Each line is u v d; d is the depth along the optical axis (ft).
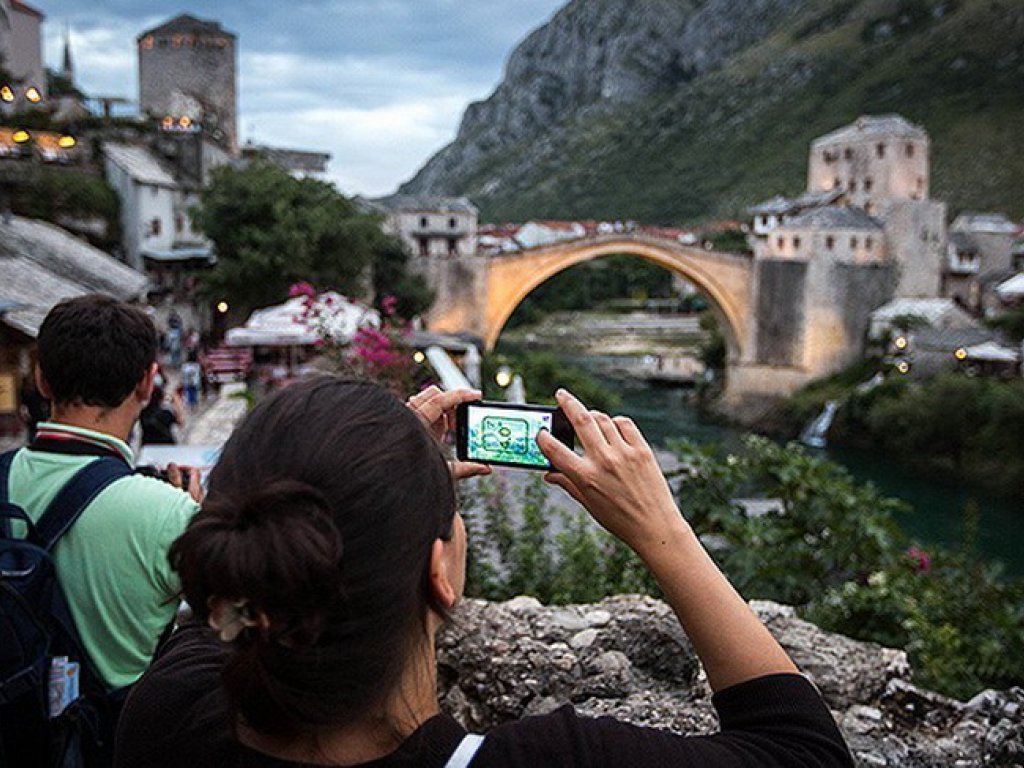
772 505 28.22
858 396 165.89
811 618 20.20
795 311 203.51
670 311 371.35
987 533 117.39
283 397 4.00
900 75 572.10
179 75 228.02
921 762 10.02
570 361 266.16
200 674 4.41
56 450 7.50
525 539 22.38
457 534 4.23
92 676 7.12
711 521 22.06
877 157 241.76
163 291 136.15
